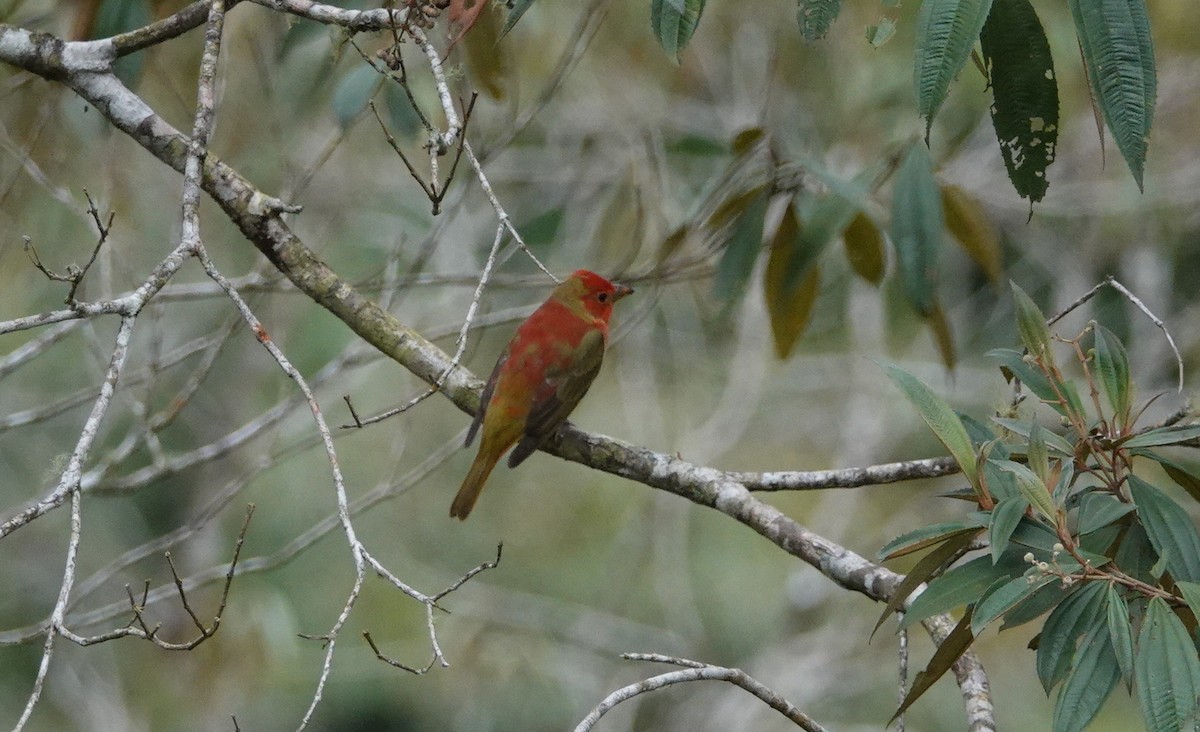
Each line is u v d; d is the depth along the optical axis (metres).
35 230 11.12
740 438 15.55
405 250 12.79
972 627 4.04
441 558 16.42
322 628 16.08
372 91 8.22
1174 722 3.88
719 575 16.16
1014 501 4.23
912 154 7.50
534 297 13.10
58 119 10.02
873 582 5.66
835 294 14.16
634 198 11.53
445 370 6.61
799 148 11.29
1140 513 4.43
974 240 7.91
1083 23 4.38
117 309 4.59
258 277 9.41
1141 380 12.80
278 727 16.34
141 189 12.02
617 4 12.44
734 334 13.88
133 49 6.80
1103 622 4.21
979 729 5.21
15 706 15.42
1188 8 11.45
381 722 16.34
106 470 8.85
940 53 4.37
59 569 16.67
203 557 15.92
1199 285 13.75
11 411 14.79
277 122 9.29
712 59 12.84
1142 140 4.33
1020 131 5.43
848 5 11.84
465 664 15.51
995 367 13.78
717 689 15.03
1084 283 13.31
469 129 10.52
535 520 16.55
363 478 16.12
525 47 11.23
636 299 12.98
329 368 9.61
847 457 14.42
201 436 15.94
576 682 15.34
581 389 7.42
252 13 9.90
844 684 14.81
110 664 15.62
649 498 16.05
